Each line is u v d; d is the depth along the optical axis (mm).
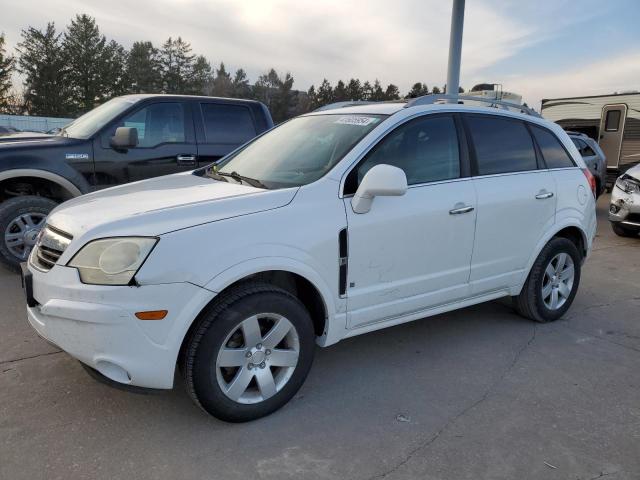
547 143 4617
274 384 3051
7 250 5410
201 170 4184
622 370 3803
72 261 2709
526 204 4223
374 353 4000
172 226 2729
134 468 2602
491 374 3695
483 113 4160
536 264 4473
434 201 3641
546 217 4414
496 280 4172
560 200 4520
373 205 3338
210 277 2723
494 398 3363
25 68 60188
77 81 62156
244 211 2939
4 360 3664
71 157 5688
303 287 3305
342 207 3227
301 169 3486
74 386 3344
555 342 4281
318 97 85750
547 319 4660
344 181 3295
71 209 3123
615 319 4859
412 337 4320
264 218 2951
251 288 2900
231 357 2863
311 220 3090
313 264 3082
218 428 2951
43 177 5539
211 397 2828
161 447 2770
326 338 3293
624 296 5590
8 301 4785
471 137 4012
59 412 3057
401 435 2932
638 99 16359
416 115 3729
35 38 59625
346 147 3471
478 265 4000
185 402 3209
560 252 4613
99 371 2723
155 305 2617
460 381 3584
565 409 3244
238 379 2910
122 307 2590
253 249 2857
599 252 7887
